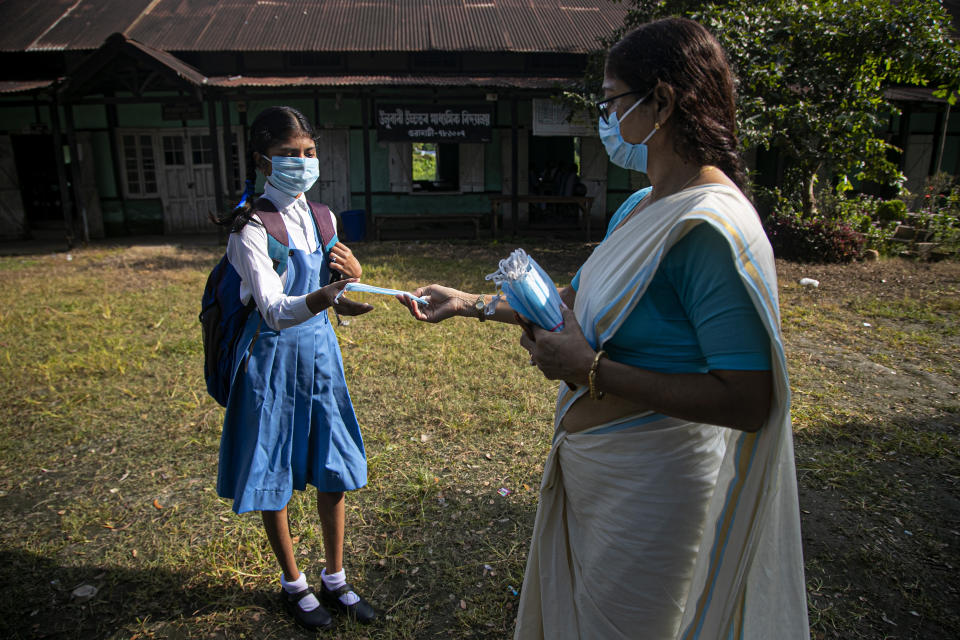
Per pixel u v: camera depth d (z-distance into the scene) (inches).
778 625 55.6
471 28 595.2
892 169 406.0
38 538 117.6
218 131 595.2
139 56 466.3
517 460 143.8
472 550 112.9
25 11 610.9
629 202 64.6
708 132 50.9
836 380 196.4
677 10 366.9
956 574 105.8
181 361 211.9
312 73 573.6
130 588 104.4
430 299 77.5
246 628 95.3
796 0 364.2
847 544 113.8
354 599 97.4
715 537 54.4
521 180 621.0
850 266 396.8
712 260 46.9
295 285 86.3
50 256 470.6
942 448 149.1
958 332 249.3
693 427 54.6
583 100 406.6
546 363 53.6
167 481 137.3
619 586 58.0
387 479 136.4
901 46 356.2
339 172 602.2
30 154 634.8
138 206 604.1
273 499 86.9
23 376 198.2
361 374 197.0
